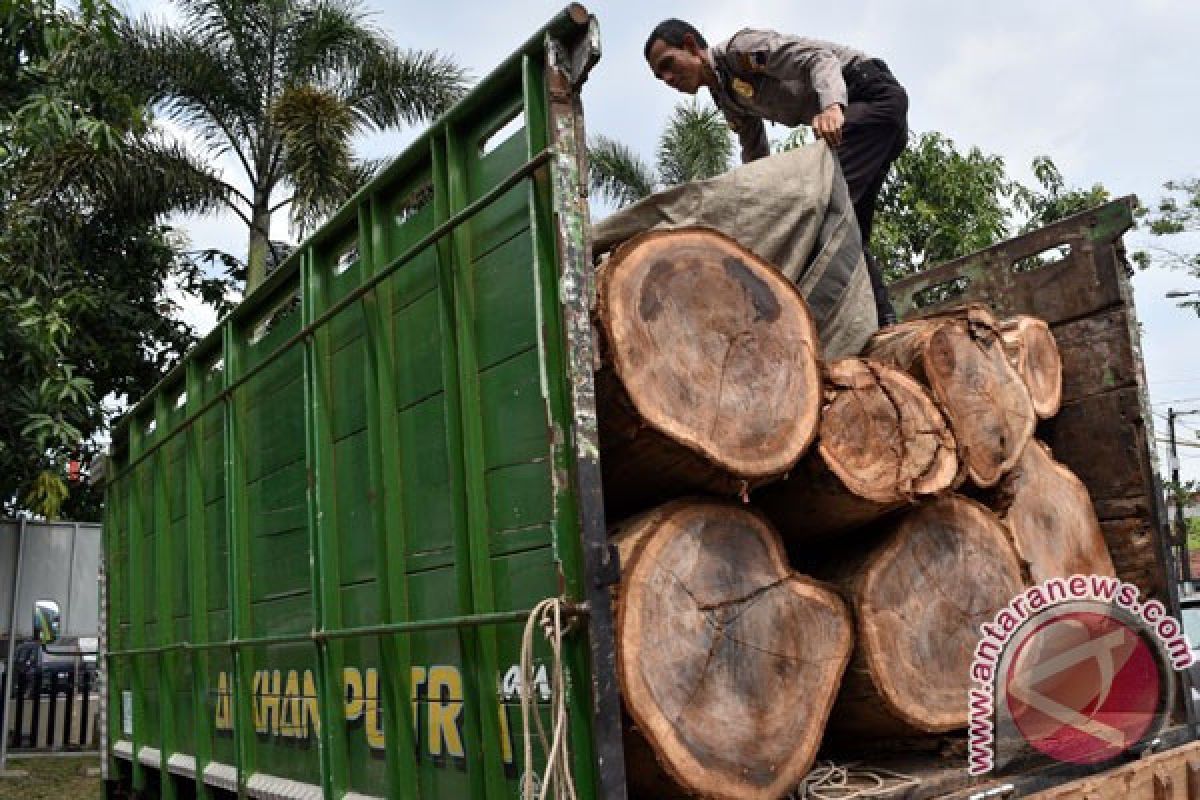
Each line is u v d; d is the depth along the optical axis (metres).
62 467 8.87
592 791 1.98
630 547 2.21
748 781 2.26
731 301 2.45
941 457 2.77
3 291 8.62
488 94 2.42
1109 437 3.46
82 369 11.26
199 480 4.11
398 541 2.64
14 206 9.88
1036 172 11.94
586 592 2.01
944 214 10.96
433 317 2.56
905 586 2.71
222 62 11.53
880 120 3.77
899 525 2.75
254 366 3.70
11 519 9.84
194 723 4.03
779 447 2.44
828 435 2.58
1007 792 2.56
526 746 2.00
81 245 11.50
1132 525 3.38
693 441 2.29
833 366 2.66
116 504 5.46
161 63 11.16
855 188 3.73
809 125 3.92
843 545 2.84
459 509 2.40
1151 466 3.35
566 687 2.03
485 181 2.43
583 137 2.20
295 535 3.24
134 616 4.89
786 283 2.57
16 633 9.94
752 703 2.32
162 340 12.09
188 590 4.15
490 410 2.32
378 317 2.80
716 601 2.31
